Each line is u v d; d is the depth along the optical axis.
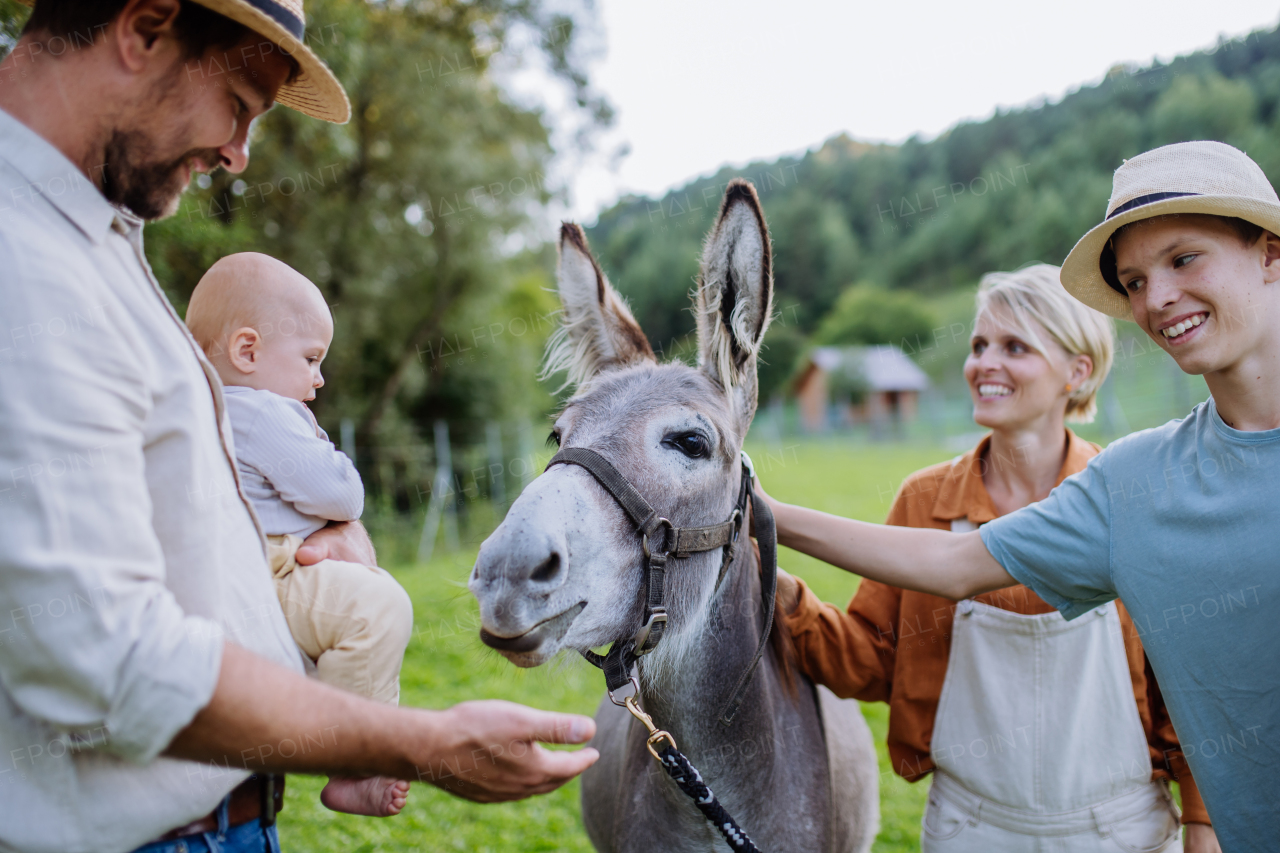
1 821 1.00
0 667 0.92
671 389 1.86
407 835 3.43
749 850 1.60
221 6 1.09
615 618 1.60
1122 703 2.03
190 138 1.15
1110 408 19.73
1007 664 2.08
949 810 2.17
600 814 2.48
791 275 66.81
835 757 2.27
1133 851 2.03
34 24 1.07
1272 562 1.47
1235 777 1.56
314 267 12.20
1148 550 1.64
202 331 1.57
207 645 0.96
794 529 2.13
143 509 0.99
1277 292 1.53
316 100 1.49
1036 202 50.81
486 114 14.09
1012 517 1.88
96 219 1.05
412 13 14.25
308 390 1.66
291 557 1.47
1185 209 1.49
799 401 50.56
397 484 12.82
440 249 14.17
